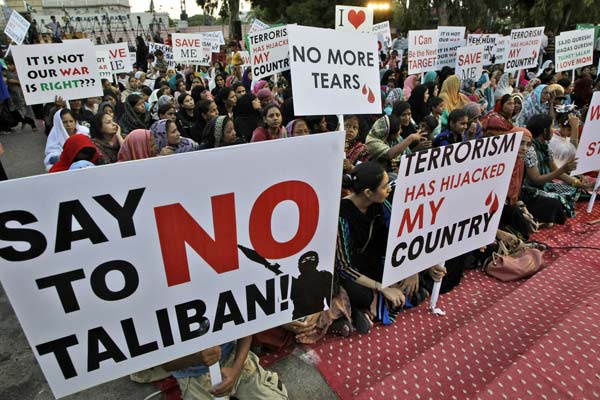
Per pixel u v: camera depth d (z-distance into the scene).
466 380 2.03
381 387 2.00
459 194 2.22
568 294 2.65
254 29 9.13
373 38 3.03
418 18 23.39
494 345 2.24
